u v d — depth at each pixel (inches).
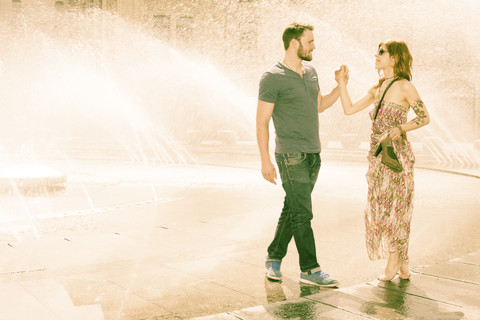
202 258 212.1
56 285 174.4
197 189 467.8
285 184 174.6
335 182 518.6
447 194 419.5
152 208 354.3
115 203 381.4
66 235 262.2
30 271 192.1
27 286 173.0
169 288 172.2
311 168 176.1
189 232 268.2
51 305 154.5
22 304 154.9
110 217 317.4
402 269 173.2
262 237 254.4
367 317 139.5
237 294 166.4
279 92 170.2
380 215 171.6
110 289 170.6
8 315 145.7
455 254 214.2
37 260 209.3
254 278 183.8
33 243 242.2
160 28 1572.3
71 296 163.0
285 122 171.9
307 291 169.2
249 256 215.0
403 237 169.9
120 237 256.1
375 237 173.3
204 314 148.6
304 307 147.3
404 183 169.9
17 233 266.7
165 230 274.2
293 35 170.4
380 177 171.6
